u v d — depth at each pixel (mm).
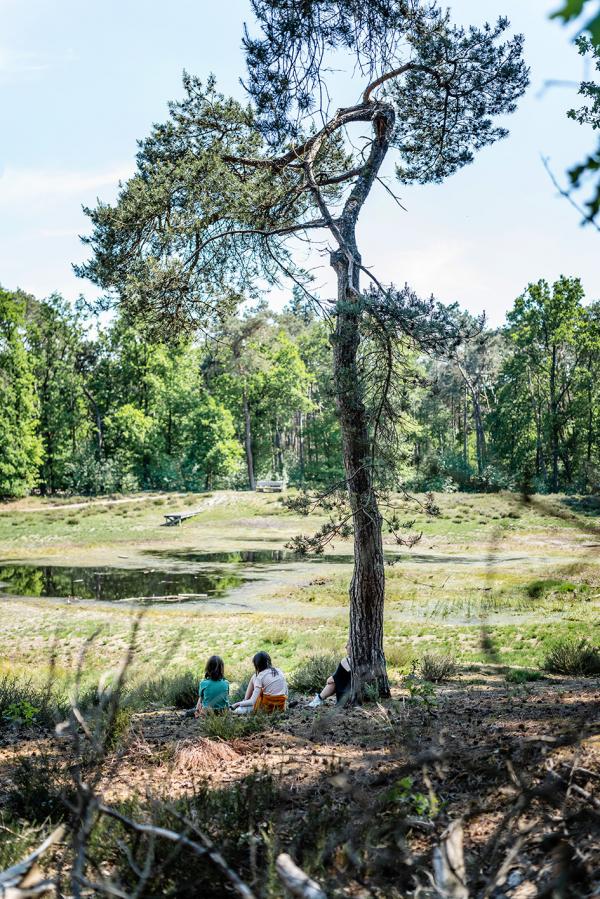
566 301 72625
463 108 13953
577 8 1008
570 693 9781
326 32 11664
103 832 3979
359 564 11594
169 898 2947
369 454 11648
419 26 12664
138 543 48875
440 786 4262
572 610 20562
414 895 2768
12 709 9484
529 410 76312
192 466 76562
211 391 85188
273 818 3990
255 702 9977
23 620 25188
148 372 79500
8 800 5559
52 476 79250
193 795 4898
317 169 15148
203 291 14695
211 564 39406
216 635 22250
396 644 18516
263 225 14219
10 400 66938
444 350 10883
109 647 20672
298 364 82500
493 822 3586
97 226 14164
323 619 24641
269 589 31188
